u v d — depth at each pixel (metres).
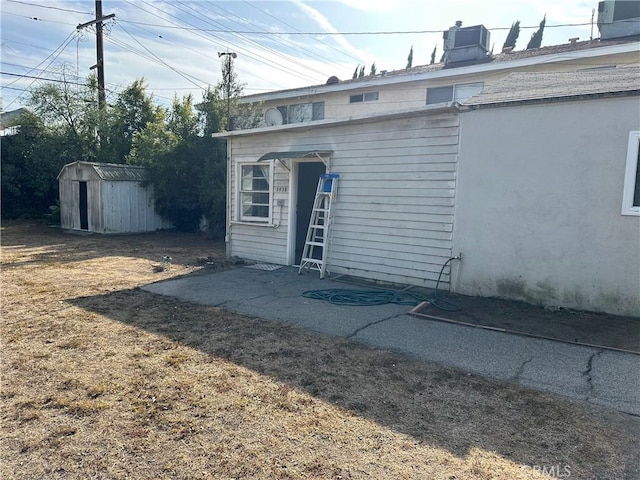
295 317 5.19
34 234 14.05
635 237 5.03
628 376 3.58
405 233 6.79
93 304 5.63
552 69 11.18
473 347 4.23
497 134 5.86
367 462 2.40
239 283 7.06
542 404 3.10
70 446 2.51
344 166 7.47
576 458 2.45
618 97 5.00
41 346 4.10
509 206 5.81
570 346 4.27
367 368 3.71
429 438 2.65
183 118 14.97
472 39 13.16
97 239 13.16
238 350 4.08
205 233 15.10
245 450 2.50
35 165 18.30
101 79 18.47
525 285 5.76
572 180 5.36
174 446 2.53
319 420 2.84
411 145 6.65
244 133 8.71
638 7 11.27
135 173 15.11
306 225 8.49
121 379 3.41
